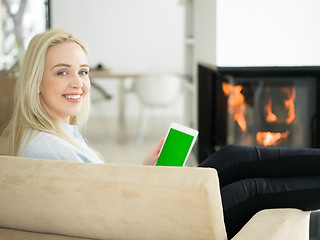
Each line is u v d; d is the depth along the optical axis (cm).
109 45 780
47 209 126
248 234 130
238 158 177
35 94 169
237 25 371
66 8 769
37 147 162
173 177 113
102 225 123
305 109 376
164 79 610
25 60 172
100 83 769
